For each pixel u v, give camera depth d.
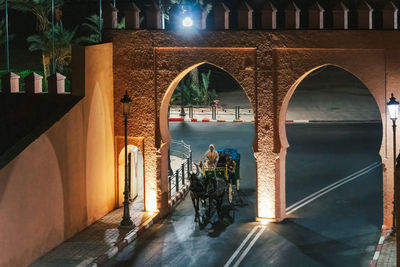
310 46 16.28
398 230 10.71
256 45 16.56
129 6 17.34
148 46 17.17
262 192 17.09
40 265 13.47
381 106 16.08
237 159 19.69
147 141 17.53
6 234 12.66
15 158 12.99
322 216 17.58
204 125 33.56
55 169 14.64
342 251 14.59
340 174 22.70
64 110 15.36
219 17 16.86
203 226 16.78
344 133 30.67
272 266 13.64
